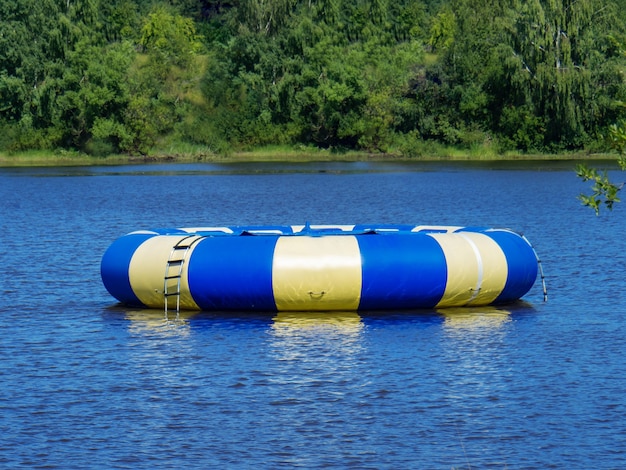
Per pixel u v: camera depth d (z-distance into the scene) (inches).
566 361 1164.5
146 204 3447.3
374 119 6505.9
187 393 1053.2
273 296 1364.4
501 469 855.1
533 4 6067.9
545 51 6058.1
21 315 1446.9
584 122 6181.1
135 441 920.9
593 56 6072.8
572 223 2662.4
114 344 1254.3
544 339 1267.2
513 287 1437.0
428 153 6382.9
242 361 1164.5
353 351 1202.6
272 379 1095.6
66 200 3604.8
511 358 1175.6
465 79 6446.9
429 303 1397.6
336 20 6870.1
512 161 5989.2
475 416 978.7
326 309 1385.3
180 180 4717.0
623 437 922.1
